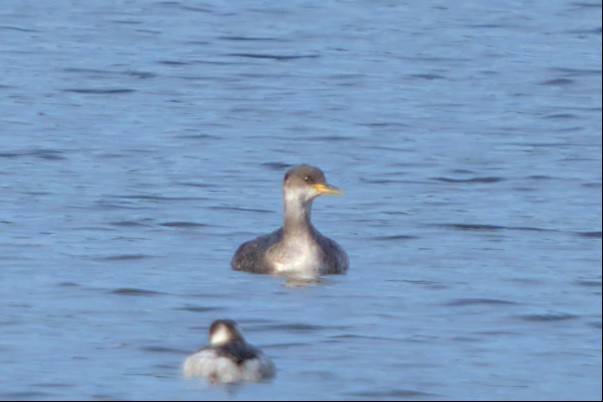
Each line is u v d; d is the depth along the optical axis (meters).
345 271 22.31
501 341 18.77
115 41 46.72
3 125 34.31
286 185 22.06
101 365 17.52
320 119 35.81
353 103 38.03
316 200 27.38
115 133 33.75
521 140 33.69
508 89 40.38
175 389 16.58
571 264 22.81
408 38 48.28
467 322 19.53
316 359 17.77
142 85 40.06
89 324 19.17
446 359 17.95
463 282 21.61
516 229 25.27
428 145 32.97
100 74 41.38
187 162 30.78
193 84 40.38
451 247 23.91
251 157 31.45
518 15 52.91
